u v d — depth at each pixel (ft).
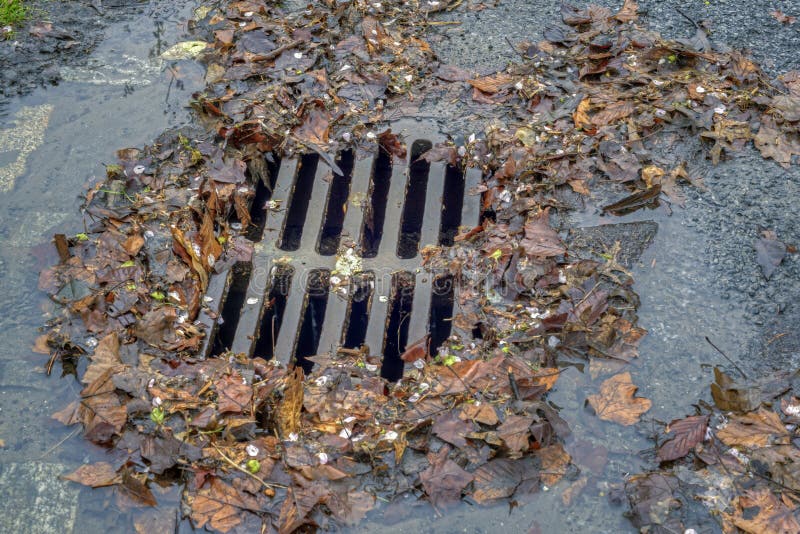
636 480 7.95
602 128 9.37
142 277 8.66
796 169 9.18
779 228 8.89
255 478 7.93
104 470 7.97
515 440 8.02
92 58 9.93
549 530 7.82
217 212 9.02
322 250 9.07
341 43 10.02
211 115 9.52
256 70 9.79
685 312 8.55
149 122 9.50
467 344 8.43
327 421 8.12
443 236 9.11
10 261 8.77
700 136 9.34
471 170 9.28
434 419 8.13
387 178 9.42
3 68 9.84
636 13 10.21
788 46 9.93
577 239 8.85
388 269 8.86
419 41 10.02
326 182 9.25
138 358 8.34
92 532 7.82
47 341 8.41
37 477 7.97
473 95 9.66
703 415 8.15
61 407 8.19
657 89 9.61
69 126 9.48
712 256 8.79
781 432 8.07
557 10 10.28
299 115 9.50
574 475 7.97
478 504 7.89
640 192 9.02
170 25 10.18
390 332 8.72
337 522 7.83
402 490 7.91
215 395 8.21
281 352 8.54
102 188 9.11
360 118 9.54
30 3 10.30
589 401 8.20
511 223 8.94
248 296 8.75
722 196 9.05
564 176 9.11
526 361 8.32
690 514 7.84
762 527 7.79
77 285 8.63
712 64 9.78
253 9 10.23
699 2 10.30
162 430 8.07
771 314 8.54
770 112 9.45
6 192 9.11
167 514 7.84
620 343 8.41
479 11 10.28
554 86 9.68
